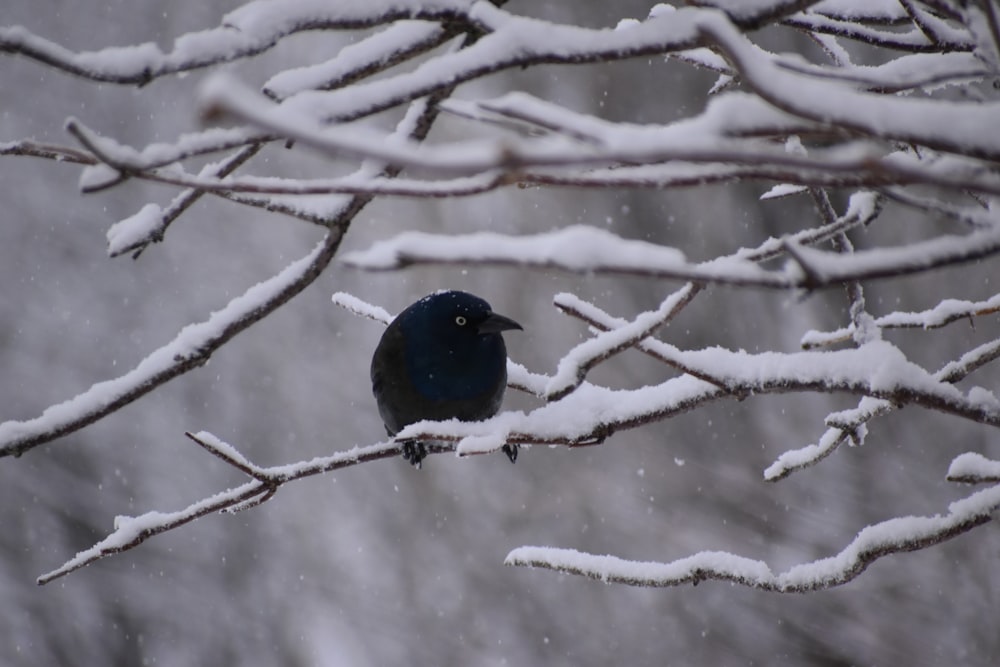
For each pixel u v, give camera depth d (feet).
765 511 61.16
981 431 57.77
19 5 85.71
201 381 78.54
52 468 79.00
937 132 10.59
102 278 83.66
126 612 74.74
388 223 74.18
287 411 76.84
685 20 12.50
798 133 11.14
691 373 17.20
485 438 18.12
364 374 77.46
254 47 13.26
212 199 84.58
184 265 83.51
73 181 86.28
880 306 58.08
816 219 63.67
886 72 15.80
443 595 68.28
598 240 10.90
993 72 13.52
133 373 16.21
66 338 82.23
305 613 71.31
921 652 53.52
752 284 11.08
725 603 60.13
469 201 72.90
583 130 10.62
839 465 60.08
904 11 17.26
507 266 10.62
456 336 30.04
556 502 66.85
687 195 66.54
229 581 74.02
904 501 57.98
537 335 69.00
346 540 73.00
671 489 63.98
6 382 80.53
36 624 75.10
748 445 63.57
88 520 77.46
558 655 63.26
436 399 30.60
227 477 77.82
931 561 55.62
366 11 13.47
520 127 12.50
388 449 19.21
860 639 55.16
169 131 83.97
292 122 8.38
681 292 16.20
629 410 18.56
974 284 56.24
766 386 17.13
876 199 18.44
